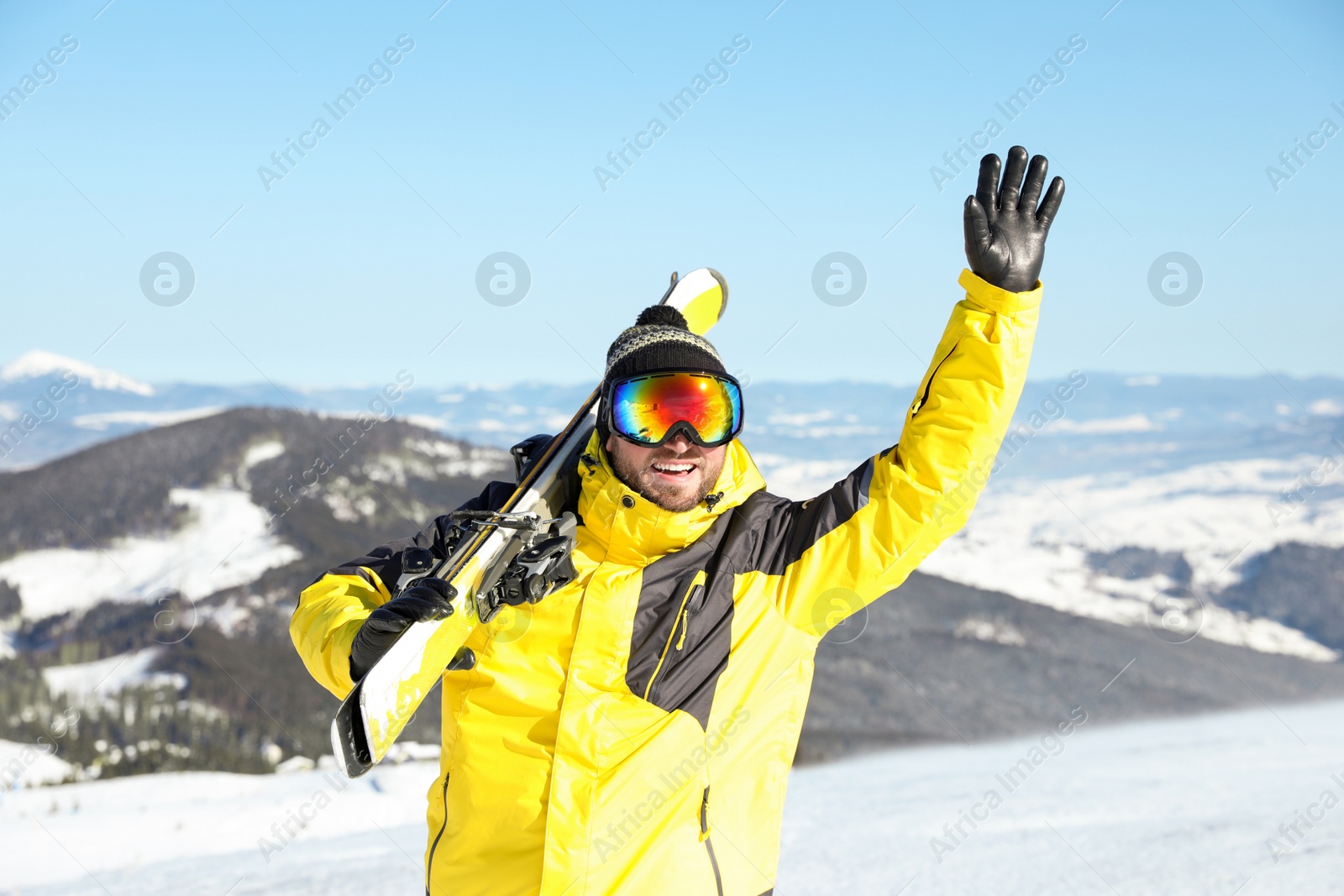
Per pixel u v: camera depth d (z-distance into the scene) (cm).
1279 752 970
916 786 802
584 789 141
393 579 171
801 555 152
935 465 147
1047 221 147
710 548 152
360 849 582
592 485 156
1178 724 2138
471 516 155
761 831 148
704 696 146
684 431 145
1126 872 483
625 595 148
